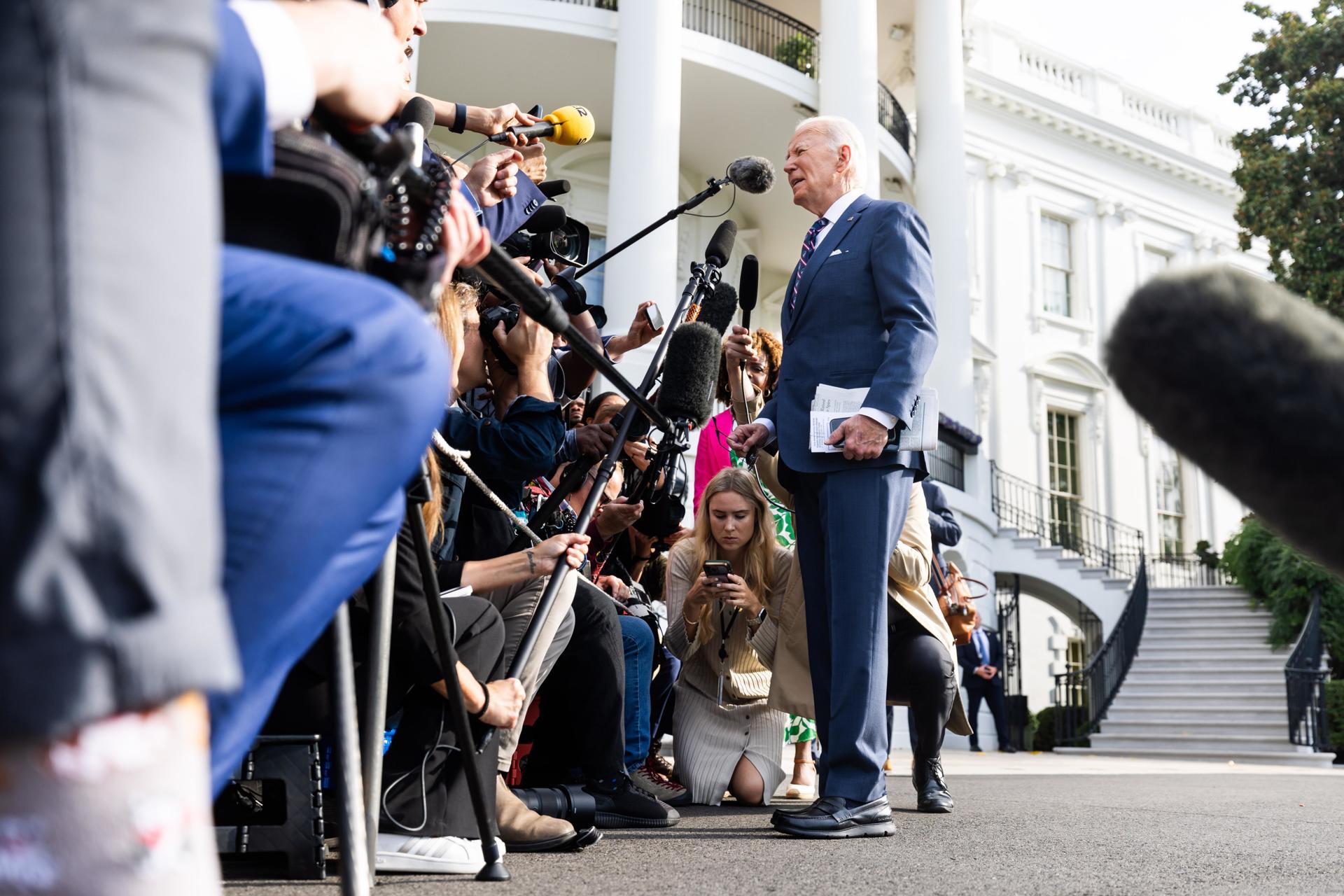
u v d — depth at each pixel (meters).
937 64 16.08
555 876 1.96
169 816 0.50
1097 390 20.12
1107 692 14.97
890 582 3.51
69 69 0.45
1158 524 20.31
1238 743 13.08
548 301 1.56
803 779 4.59
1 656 0.42
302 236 0.90
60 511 0.42
